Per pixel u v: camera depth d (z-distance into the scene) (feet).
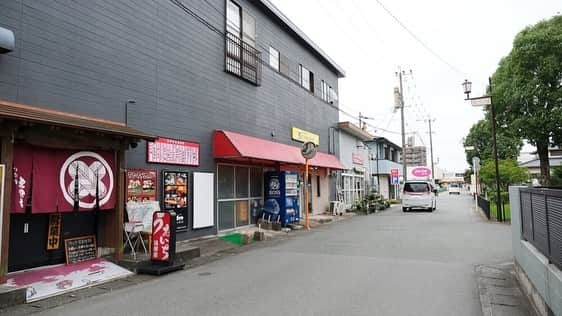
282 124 54.54
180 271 24.90
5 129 18.88
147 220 27.81
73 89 25.14
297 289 19.88
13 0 22.08
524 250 19.66
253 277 22.77
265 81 50.34
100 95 26.99
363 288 19.94
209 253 30.78
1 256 18.38
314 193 65.87
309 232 44.55
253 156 39.73
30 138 20.45
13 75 21.85
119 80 28.60
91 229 26.50
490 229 44.52
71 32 25.26
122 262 24.85
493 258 27.86
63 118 22.18
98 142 23.90
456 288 19.99
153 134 31.45
